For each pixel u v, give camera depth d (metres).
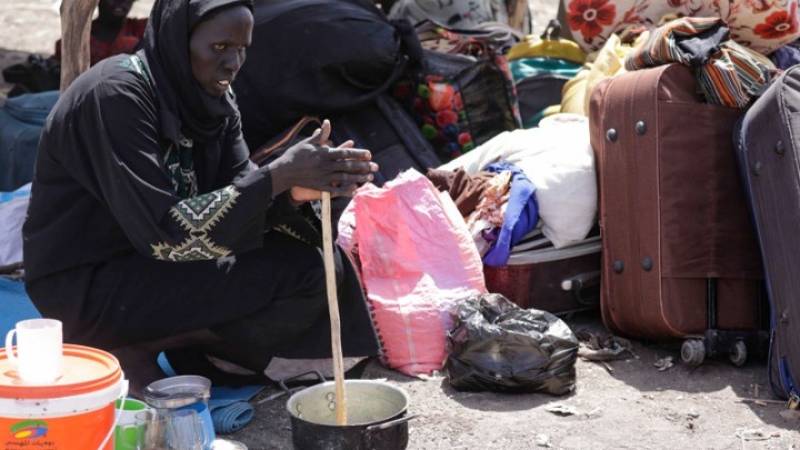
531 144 4.80
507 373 3.88
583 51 6.03
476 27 6.18
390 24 5.42
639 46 4.54
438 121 5.54
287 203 3.49
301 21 5.14
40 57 7.20
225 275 3.56
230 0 3.30
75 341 3.61
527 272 4.57
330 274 3.26
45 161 3.49
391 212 4.26
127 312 3.55
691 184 4.23
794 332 3.82
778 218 3.91
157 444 3.09
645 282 4.26
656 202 4.21
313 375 3.94
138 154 3.27
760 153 4.00
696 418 3.77
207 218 3.24
